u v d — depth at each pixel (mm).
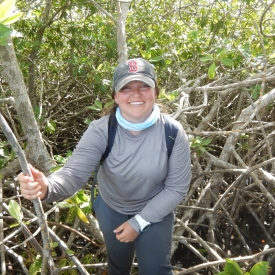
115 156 2043
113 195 2223
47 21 4840
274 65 4137
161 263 2229
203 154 3420
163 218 2221
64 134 5367
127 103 1983
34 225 3297
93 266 2818
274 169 3330
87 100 5273
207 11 5234
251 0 4348
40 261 2518
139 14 5156
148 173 2049
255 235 4402
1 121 1423
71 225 3500
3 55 2484
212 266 2875
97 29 4980
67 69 5430
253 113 3139
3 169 3025
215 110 3750
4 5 1426
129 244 2373
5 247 2639
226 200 3836
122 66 2027
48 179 1910
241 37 5086
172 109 3627
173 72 4898
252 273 1505
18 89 2580
